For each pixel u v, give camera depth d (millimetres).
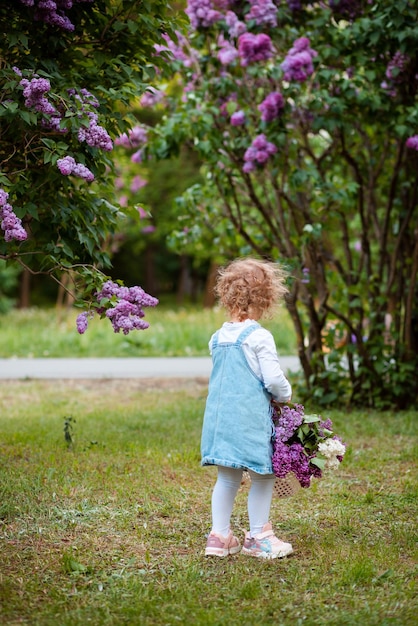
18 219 3760
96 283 4051
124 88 4465
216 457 3537
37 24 4445
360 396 7598
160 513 4242
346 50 6660
